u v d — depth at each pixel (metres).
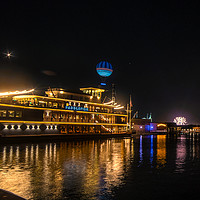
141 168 31.94
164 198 20.55
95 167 31.88
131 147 59.69
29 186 22.62
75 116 82.50
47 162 34.75
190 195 21.31
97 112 90.94
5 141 57.97
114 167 32.22
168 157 42.75
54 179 25.22
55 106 75.75
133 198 20.38
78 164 33.75
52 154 42.75
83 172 28.70
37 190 21.56
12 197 14.50
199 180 25.91
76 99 84.25
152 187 23.31
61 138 73.06
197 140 94.31
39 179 25.05
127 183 24.47
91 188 22.58
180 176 27.64
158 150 54.50
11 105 61.19
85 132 86.69
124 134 101.88
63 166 32.06
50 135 69.69
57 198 19.80
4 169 29.48
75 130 82.81
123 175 27.75
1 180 24.39
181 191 22.30
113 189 22.48
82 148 53.81
